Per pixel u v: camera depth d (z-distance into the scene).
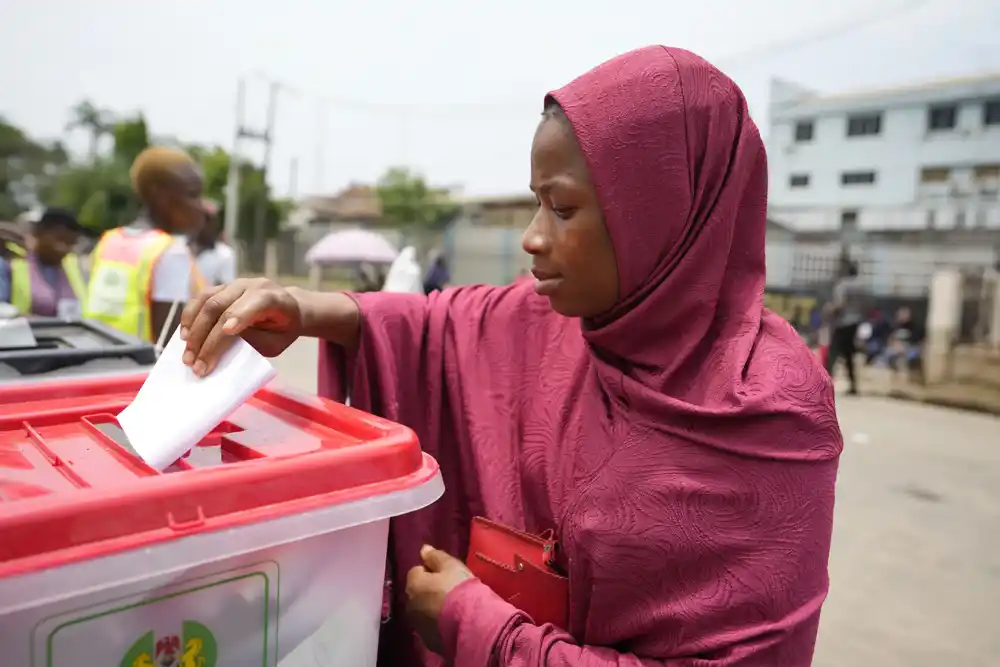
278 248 20.72
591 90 0.70
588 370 0.81
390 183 20.75
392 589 0.91
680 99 0.69
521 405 0.87
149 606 0.46
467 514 0.92
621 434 0.71
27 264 2.68
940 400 6.65
